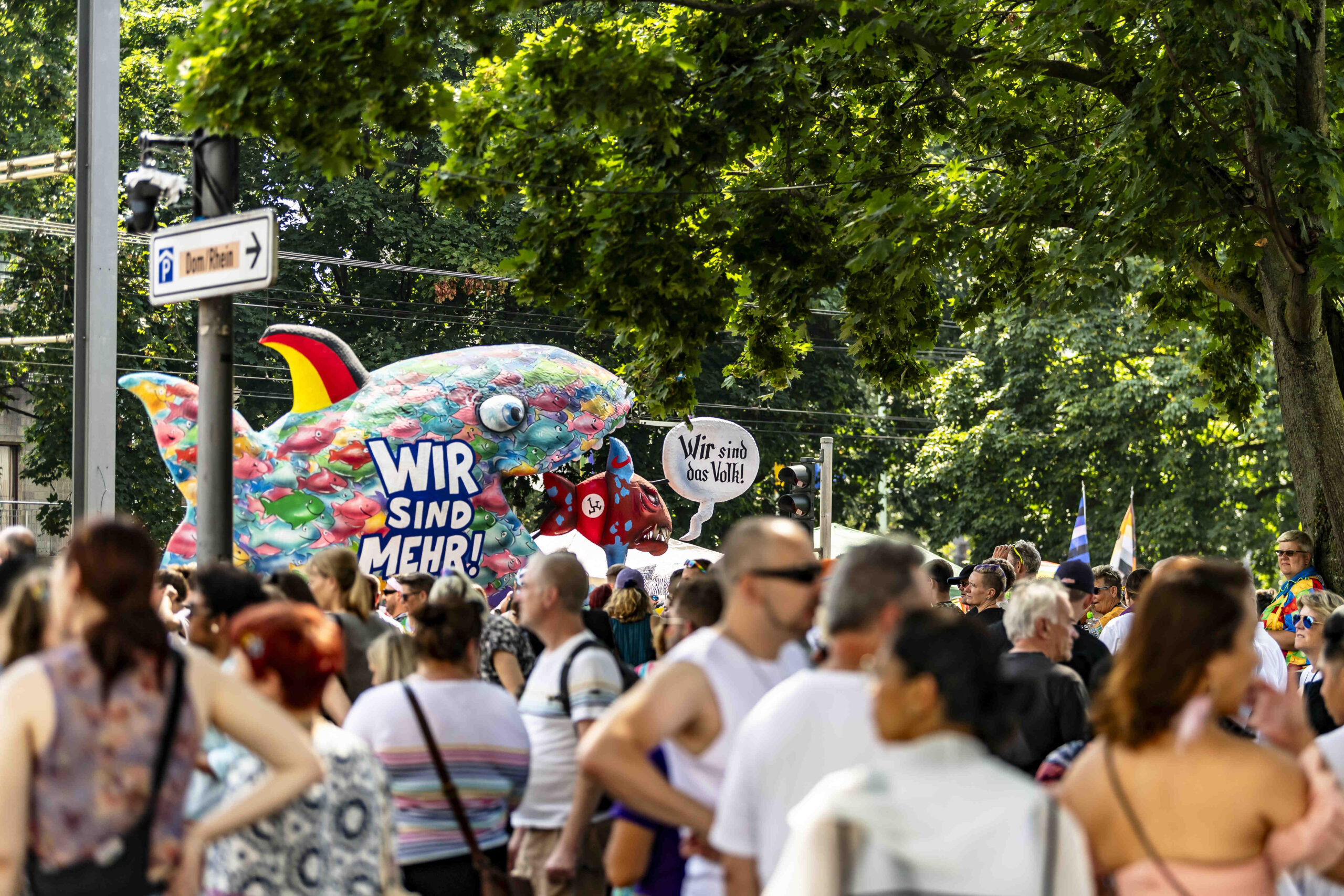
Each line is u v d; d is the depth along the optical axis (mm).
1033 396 39875
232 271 7379
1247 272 15359
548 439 18484
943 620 3330
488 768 6031
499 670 7969
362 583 7820
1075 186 13375
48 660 3668
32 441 27000
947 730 3246
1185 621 4000
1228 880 3881
